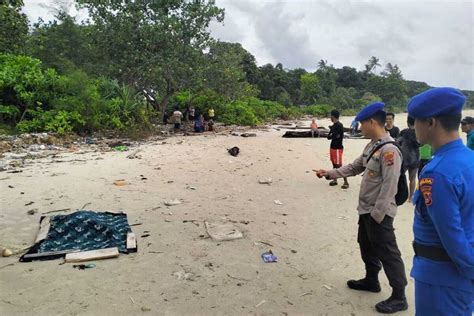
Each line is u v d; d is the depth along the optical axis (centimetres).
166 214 651
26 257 462
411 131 759
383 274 457
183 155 1269
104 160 1127
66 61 2120
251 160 1241
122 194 764
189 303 382
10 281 413
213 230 576
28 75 1602
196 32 2202
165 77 2252
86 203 696
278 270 460
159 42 2092
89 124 1689
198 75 2244
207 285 419
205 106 2714
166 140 1703
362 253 410
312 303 390
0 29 1930
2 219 604
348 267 473
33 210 641
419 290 221
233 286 418
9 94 1608
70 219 550
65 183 833
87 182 848
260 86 6003
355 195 832
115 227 561
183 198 754
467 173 199
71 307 368
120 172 965
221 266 464
